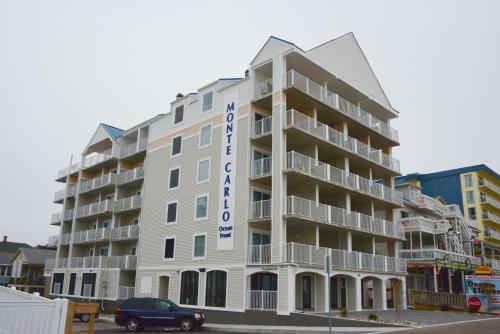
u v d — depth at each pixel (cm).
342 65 3250
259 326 2298
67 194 4862
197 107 3294
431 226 4181
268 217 2570
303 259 2467
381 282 3075
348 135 3494
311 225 2736
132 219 3994
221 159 2959
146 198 3569
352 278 2838
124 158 4078
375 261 3039
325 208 2741
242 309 2523
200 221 2991
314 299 2698
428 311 2973
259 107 2925
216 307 2681
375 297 3078
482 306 2988
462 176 6538
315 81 3175
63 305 1143
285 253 2430
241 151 2833
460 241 4494
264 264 2483
